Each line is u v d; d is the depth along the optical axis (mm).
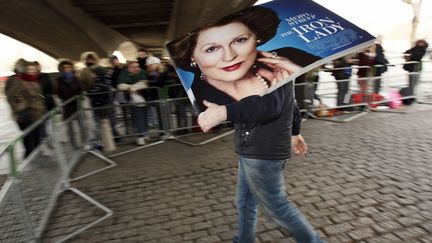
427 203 3398
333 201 3576
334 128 6480
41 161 3688
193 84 1733
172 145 6199
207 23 1852
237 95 1656
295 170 4496
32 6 13297
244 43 1710
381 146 5238
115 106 6215
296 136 2527
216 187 4195
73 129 5383
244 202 2389
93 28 19109
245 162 2150
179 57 1816
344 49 1666
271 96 1814
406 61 8516
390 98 7770
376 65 7555
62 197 4242
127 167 5176
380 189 3773
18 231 2855
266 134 2041
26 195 3123
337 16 1838
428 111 7312
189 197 3971
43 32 19875
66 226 3527
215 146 5914
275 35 1738
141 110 6348
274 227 3143
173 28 23359
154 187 4344
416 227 3000
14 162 2893
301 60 1637
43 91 6027
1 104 14289
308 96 7309
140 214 3654
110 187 4449
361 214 3277
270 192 2150
